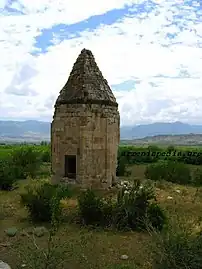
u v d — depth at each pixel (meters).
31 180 22.42
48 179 21.98
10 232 11.64
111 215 12.69
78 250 10.19
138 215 12.41
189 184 23.67
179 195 17.91
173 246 8.16
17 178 24.19
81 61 17.20
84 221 12.68
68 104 16.48
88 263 9.45
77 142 16.19
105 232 11.98
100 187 16.19
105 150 16.48
